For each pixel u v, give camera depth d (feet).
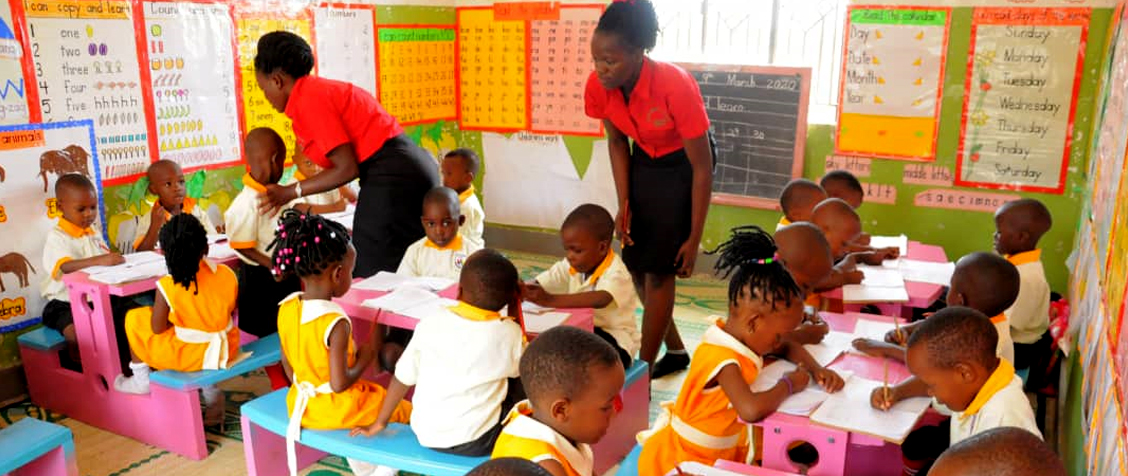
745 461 6.96
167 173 11.56
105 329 9.48
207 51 12.65
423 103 17.11
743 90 15.14
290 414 7.75
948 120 13.76
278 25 13.74
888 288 9.00
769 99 14.94
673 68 9.34
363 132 10.43
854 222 9.89
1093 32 12.51
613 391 5.16
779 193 15.29
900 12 13.60
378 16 15.62
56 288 10.43
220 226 13.30
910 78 13.82
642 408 9.16
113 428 9.89
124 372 10.18
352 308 8.41
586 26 16.10
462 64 17.71
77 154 10.99
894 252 10.50
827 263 7.79
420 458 6.99
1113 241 7.47
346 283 7.66
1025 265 9.62
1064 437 8.86
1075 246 12.85
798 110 14.74
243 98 13.38
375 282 9.30
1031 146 13.32
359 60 15.35
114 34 11.28
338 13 14.79
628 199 10.44
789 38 14.96
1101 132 10.89
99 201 11.34
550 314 8.23
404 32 16.29
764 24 15.07
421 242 10.35
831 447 5.49
